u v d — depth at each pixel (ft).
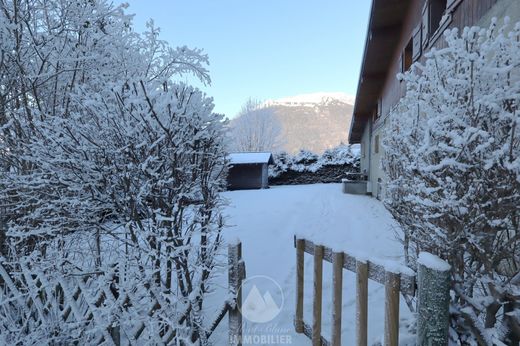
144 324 7.20
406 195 8.57
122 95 7.00
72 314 7.87
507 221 5.84
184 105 7.58
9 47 9.78
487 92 6.43
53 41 10.46
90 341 7.59
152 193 7.24
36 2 10.44
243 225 24.27
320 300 8.39
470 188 5.88
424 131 7.13
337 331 7.49
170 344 7.33
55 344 7.46
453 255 6.46
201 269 8.02
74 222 8.15
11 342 7.56
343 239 20.40
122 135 6.92
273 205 35.50
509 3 9.68
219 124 8.47
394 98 31.14
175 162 7.26
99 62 10.78
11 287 8.35
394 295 5.80
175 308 7.36
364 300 6.66
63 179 7.20
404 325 7.83
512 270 6.96
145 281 7.04
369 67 35.47
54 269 8.21
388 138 10.14
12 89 10.63
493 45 6.53
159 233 7.23
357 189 48.70
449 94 6.70
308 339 9.18
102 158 7.16
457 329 6.10
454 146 6.21
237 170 65.16
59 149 7.18
